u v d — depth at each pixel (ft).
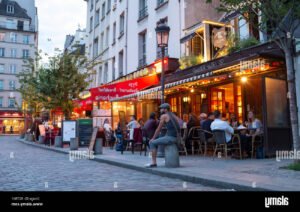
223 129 31.24
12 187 19.69
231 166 26.25
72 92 68.49
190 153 39.60
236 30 42.93
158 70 55.77
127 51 76.28
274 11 23.73
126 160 33.14
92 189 19.02
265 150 31.86
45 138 67.05
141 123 48.14
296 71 32.55
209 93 47.32
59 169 28.96
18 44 198.39
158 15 62.49
